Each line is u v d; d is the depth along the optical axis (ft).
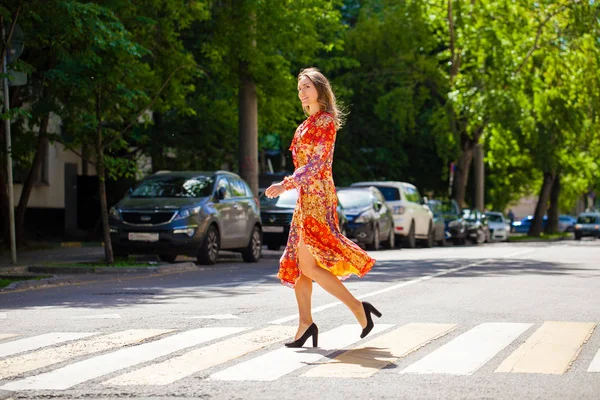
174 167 133.90
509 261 82.89
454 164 184.03
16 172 105.09
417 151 191.52
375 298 46.96
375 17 169.17
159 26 92.17
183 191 80.43
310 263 30.40
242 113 103.65
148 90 91.97
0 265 72.79
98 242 120.57
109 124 91.86
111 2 75.72
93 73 72.08
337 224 30.60
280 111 107.96
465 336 32.99
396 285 55.06
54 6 69.21
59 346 31.40
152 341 32.35
